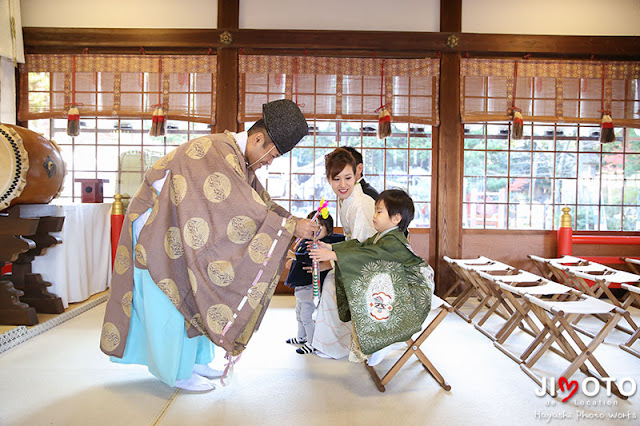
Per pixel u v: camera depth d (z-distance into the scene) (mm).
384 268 2188
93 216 4008
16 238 2922
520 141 4699
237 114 4441
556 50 4477
